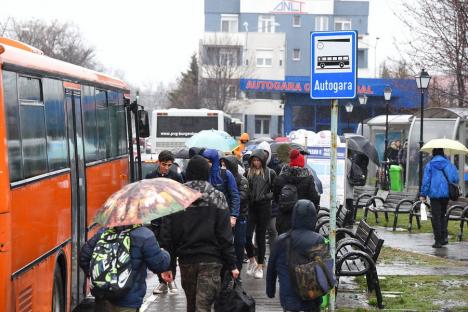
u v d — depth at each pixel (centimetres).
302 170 1372
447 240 1953
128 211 755
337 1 10119
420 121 3116
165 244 939
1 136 804
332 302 1059
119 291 748
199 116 3853
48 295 980
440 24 2281
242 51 9312
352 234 1472
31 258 898
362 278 1468
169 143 3853
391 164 4091
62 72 1110
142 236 762
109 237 766
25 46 1084
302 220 865
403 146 3966
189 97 9081
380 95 6669
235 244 1381
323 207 2117
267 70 9400
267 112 8981
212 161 1259
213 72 8900
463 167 3244
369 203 2498
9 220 808
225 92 8806
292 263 858
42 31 6919
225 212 934
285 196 1341
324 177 2281
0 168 803
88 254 775
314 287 849
